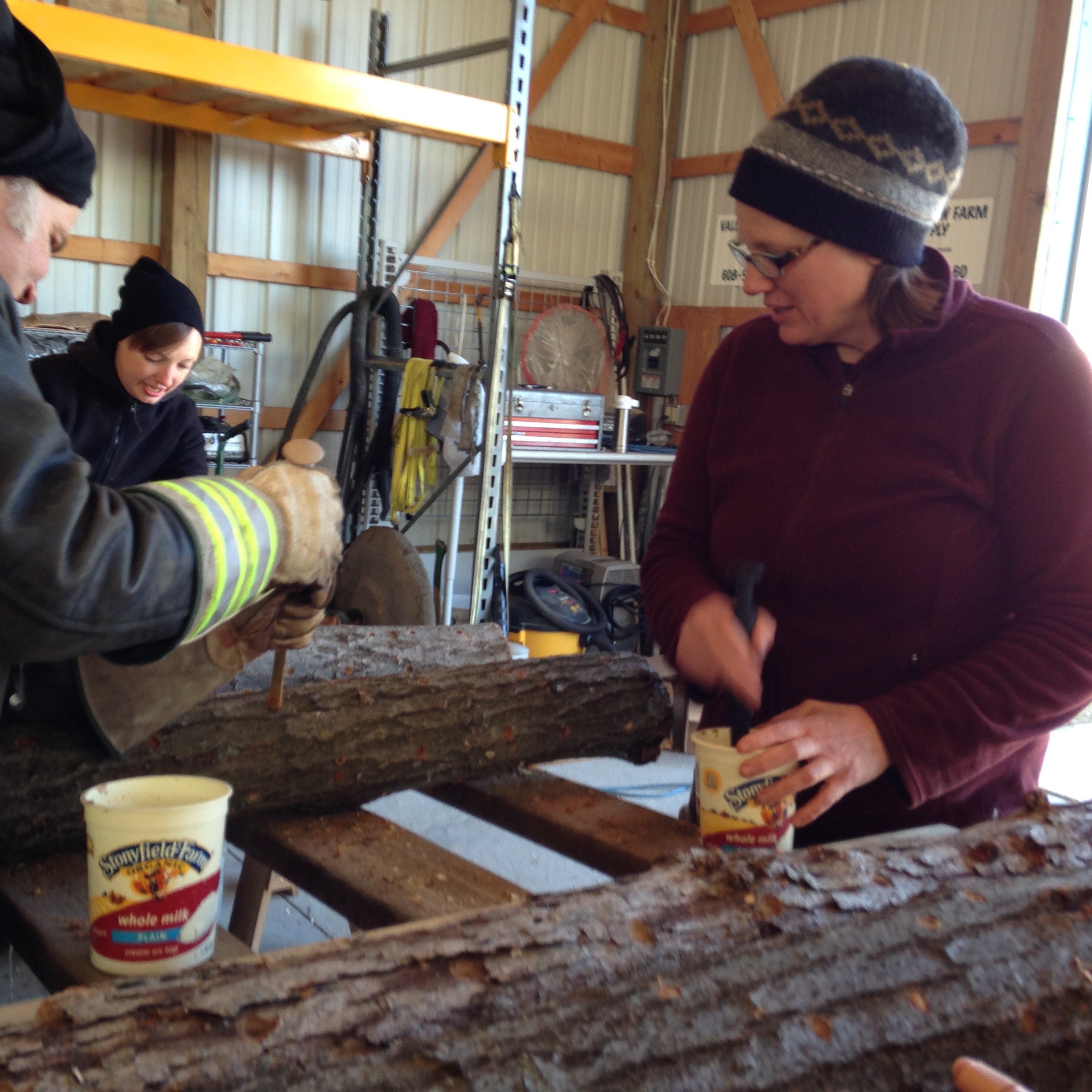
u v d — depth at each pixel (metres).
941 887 0.90
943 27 4.66
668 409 5.84
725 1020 0.71
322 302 4.96
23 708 1.12
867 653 1.20
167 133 4.36
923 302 1.14
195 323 2.27
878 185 1.05
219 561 0.76
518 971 0.74
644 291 5.96
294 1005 0.69
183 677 1.07
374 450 4.63
